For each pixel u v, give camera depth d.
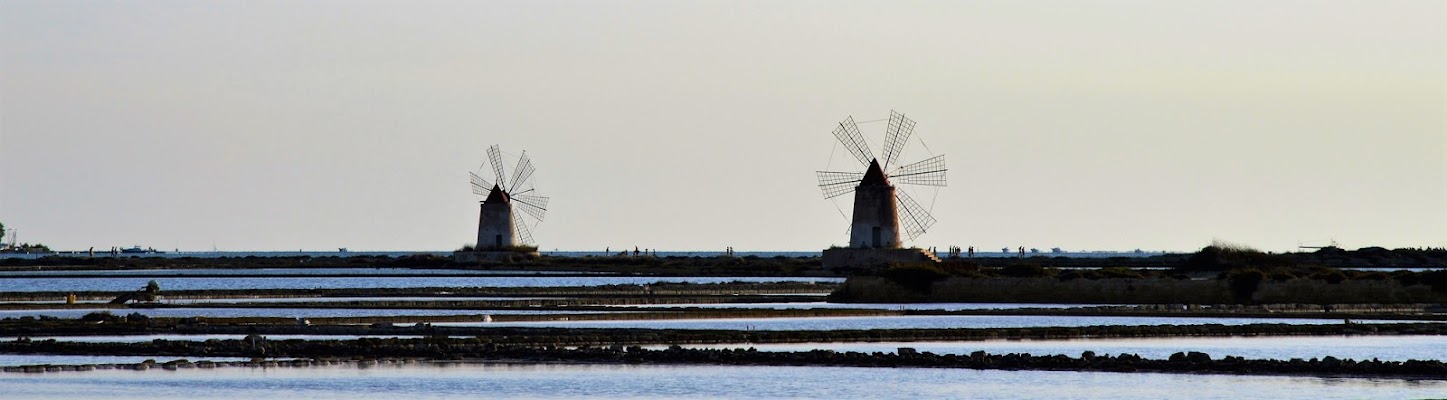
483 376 178.50
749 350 193.62
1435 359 195.50
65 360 190.62
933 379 175.38
